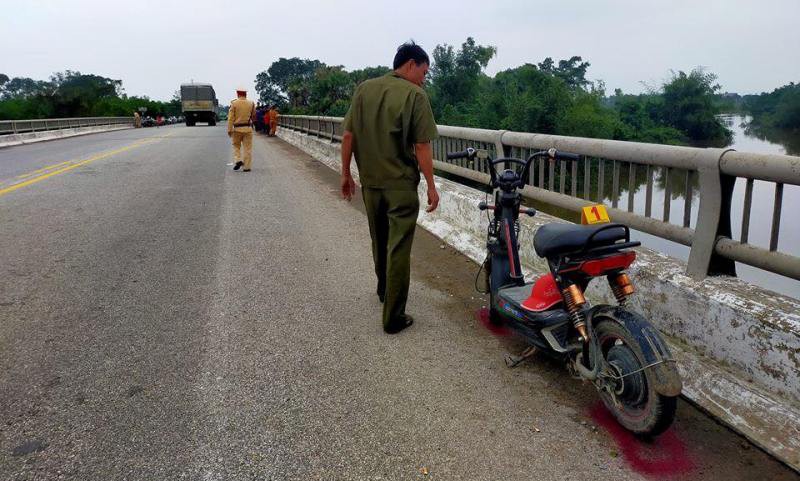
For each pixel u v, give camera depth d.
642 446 2.63
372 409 2.96
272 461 2.54
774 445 2.52
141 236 6.68
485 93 45.47
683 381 2.97
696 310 3.00
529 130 38.94
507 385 3.21
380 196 3.88
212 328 4.02
